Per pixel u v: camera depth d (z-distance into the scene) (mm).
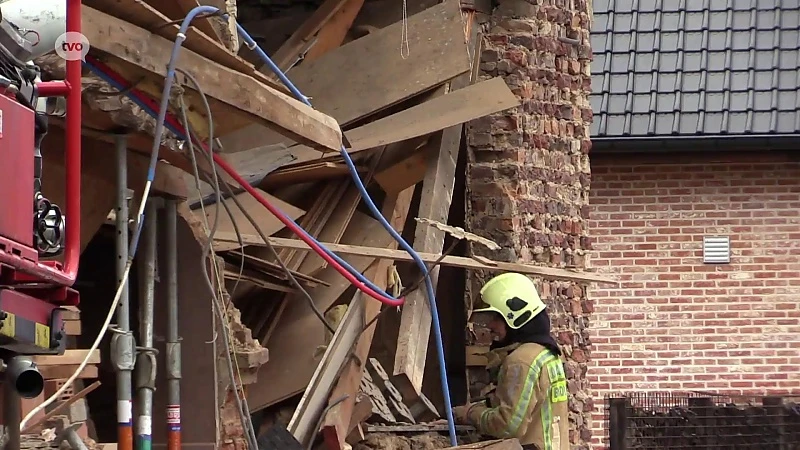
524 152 18328
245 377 12781
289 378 14516
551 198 18766
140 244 11148
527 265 16625
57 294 7684
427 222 15094
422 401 16734
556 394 14297
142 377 10359
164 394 11734
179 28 9188
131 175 11047
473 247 18031
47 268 7266
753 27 28500
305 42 17516
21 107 7105
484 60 18391
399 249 15891
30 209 7152
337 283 15344
